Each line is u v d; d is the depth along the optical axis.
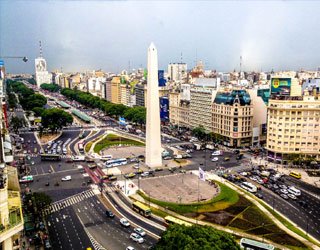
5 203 57.22
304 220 150.50
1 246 56.16
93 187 191.75
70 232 136.88
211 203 167.88
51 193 181.75
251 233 137.00
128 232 137.38
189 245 86.06
